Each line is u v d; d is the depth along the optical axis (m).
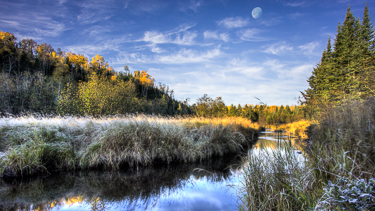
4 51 45.50
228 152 8.61
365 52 16.08
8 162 4.98
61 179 5.01
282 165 2.86
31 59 55.06
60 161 5.75
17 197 3.87
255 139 12.41
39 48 72.62
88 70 72.12
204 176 5.40
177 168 6.23
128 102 21.23
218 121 12.66
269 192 2.66
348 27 18.45
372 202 1.46
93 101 17.34
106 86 20.06
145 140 6.86
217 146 8.21
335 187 1.72
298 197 2.25
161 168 6.20
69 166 5.77
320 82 19.11
